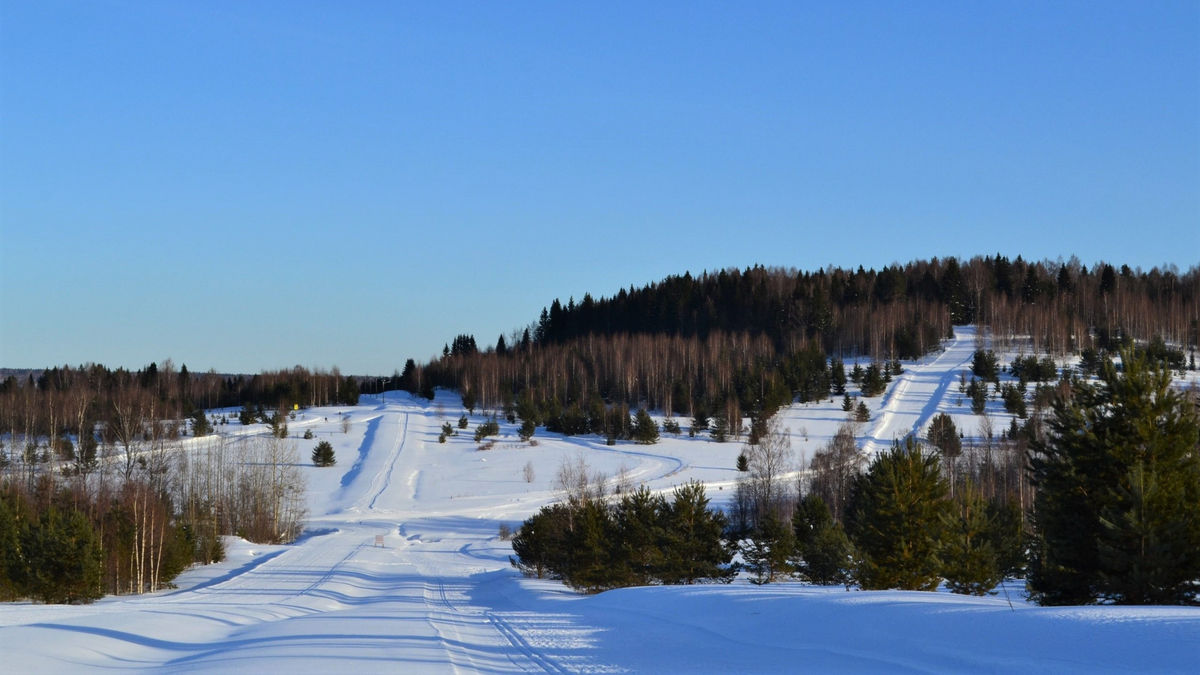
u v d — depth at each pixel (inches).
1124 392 810.8
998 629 514.9
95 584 1524.4
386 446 4758.9
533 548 1705.2
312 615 956.6
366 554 2463.1
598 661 542.0
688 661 534.9
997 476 2797.7
